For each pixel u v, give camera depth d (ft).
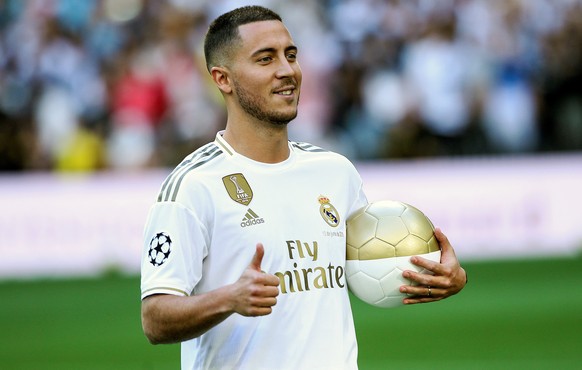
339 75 206.49
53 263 193.88
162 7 214.48
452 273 52.37
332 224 52.60
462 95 201.87
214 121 208.23
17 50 215.31
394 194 194.70
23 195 195.72
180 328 47.62
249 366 49.83
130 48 212.23
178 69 209.67
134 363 109.60
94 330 132.98
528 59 204.44
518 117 201.05
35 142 210.18
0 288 180.14
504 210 190.49
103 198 194.18
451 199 191.72
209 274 50.65
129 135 207.21
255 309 45.37
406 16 207.82
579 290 152.35
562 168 190.49
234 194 50.62
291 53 52.19
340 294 51.88
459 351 111.75
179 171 50.98
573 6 205.77
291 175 52.49
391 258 52.49
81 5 216.33
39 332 133.59
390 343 118.11
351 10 209.46
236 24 51.70
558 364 103.45
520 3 206.80
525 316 132.77
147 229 50.42
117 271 192.13
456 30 206.18
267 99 50.98
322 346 50.26
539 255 189.26
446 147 202.18
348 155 204.23
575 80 201.98
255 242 50.11
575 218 189.47
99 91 209.67
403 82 204.44
